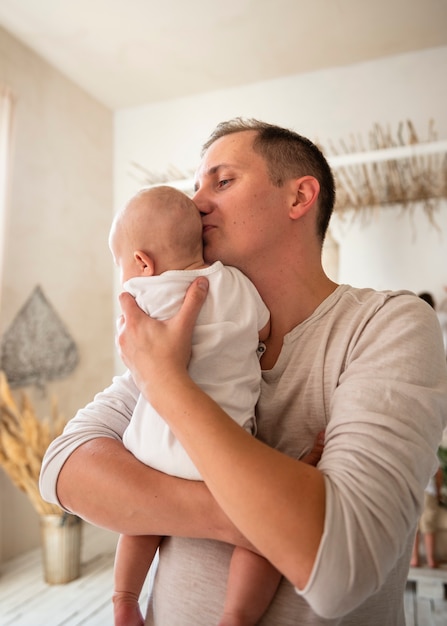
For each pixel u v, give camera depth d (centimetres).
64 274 356
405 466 65
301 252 93
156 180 397
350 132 362
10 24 306
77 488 81
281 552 61
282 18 304
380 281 344
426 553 292
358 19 307
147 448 80
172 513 73
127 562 87
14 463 271
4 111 291
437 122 342
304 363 86
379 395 69
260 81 384
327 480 64
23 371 313
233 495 63
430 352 76
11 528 305
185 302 82
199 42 329
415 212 339
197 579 78
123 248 93
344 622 76
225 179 93
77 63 351
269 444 87
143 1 285
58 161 355
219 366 82
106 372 395
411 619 234
